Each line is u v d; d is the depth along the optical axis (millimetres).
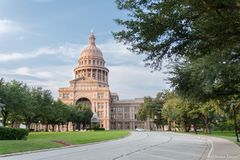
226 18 10008
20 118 93375
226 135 63812
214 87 33094
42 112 95062
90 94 198500
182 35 10523
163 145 35156
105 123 195750
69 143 36344
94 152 26031
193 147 31719
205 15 10070
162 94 141375
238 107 45719
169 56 11297
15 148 26984
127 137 60156
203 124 97062
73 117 145125
